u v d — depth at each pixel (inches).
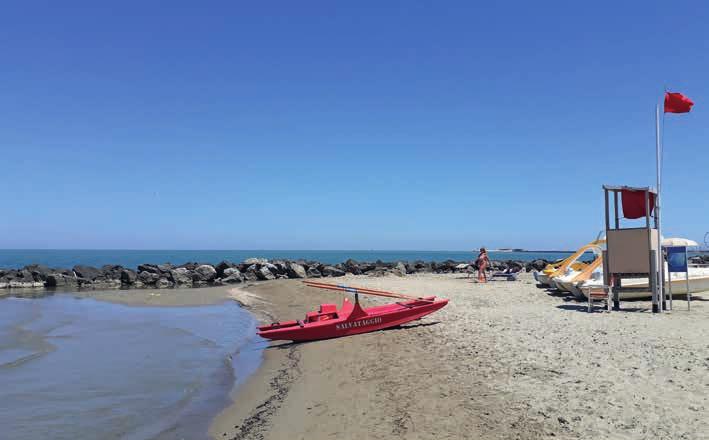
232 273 1681.8
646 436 220.2
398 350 430.6
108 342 599.2
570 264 856.3
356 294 535.8
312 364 434.0
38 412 346.6
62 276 1556.3
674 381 288.2
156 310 920.9
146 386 408.8
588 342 398.9
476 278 1306.6
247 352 534.0
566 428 235.6
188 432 303.9
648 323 474.6
